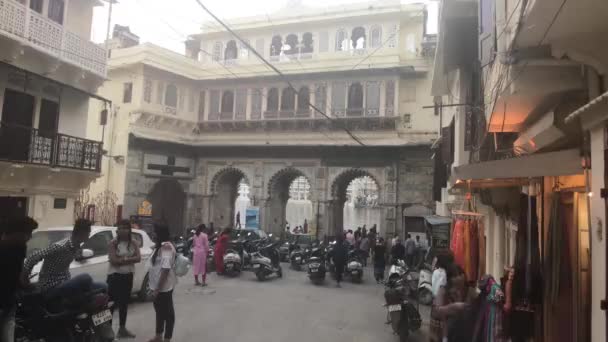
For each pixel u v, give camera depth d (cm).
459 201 1139
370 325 813
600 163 344
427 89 2181
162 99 2344
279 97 2356
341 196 2498
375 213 5356
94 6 1559
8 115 1241
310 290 1180
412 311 754
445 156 1338
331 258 1448
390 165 2208
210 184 2547
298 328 760
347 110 2214
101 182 2248
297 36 2428
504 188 716
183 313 827
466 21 915
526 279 509
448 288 452
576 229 487
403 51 2228
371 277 1502
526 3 404
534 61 476
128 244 650
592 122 351
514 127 708
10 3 1152
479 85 881
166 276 601
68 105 1447
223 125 2472
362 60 2216
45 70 1312
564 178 507
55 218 1419
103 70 1512
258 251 1423
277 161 2425
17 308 482
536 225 509
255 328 743
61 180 1412
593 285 354
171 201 2569
